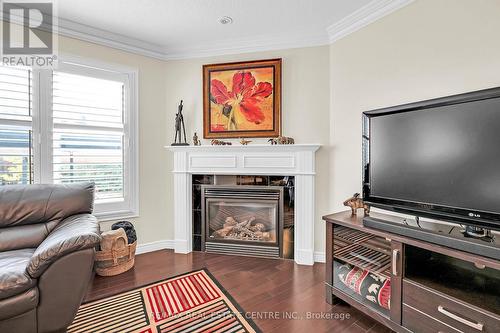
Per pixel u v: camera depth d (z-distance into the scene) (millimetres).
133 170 2859
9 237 1798
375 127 1766
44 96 2391
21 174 2316
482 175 1268
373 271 1683
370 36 2209
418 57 1885
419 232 1392
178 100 3012
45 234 1892
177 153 2900
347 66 2410
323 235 2623
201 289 2070
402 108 1592
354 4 2150
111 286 2111
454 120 1363
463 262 1518
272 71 2732
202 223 2918
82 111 2592
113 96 2758
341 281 1868
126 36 2719
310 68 2646
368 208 1882
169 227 3059
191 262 2627
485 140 1254
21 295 1313
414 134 1544
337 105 2512
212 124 2902
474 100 1285
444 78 1742
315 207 2639
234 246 2842
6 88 2242
